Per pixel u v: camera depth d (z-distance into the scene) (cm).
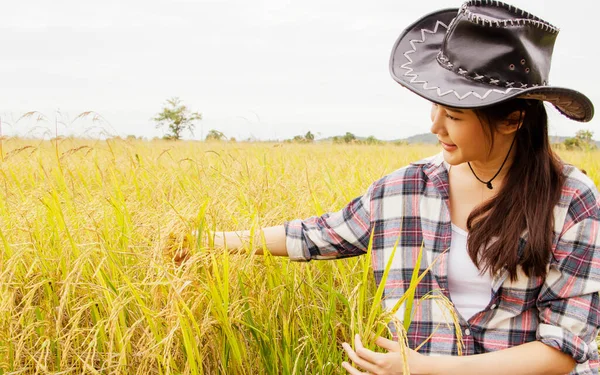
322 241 221
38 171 498
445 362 173
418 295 197
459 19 176
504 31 168
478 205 183
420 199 201
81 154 578
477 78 171
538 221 173
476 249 180
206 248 216
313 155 851
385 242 207
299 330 286
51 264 269
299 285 288
